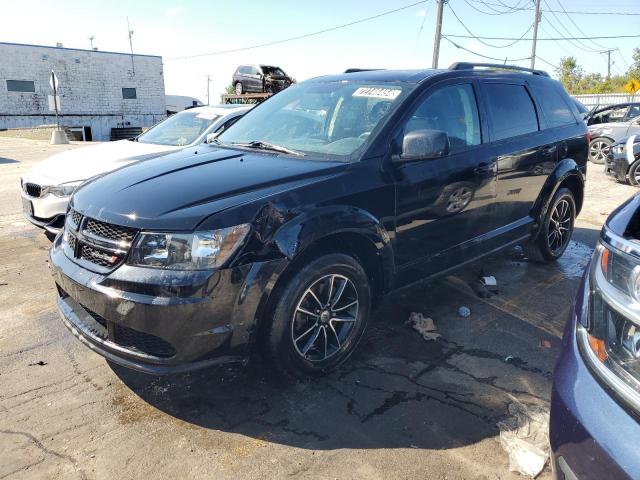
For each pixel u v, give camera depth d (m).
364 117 3.52
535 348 3.54
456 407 2.86
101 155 6.19
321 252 2.95
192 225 2.53
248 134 4.02
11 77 37.78
